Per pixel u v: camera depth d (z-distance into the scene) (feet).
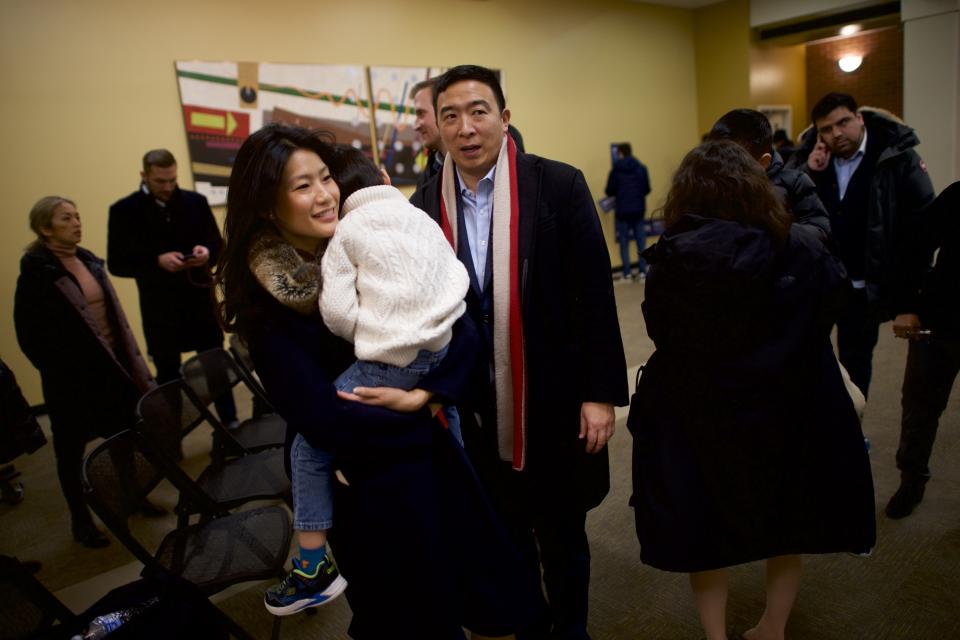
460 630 3.92
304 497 3.80
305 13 18.25
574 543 5.37
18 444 7.70
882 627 5.77
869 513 4.70
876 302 8.25
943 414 10.17
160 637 4.34
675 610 6.31
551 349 5.03
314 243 3.91
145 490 5.90
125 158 15.67
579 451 5.22
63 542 9.00
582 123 26.08
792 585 5.19
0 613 4.15
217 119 16.90
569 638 5.36
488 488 5.41
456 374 3.85
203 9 16.52
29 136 14.44
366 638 3.90
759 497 4.54
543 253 4.92
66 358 8.38
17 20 14.10
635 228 25.72
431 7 21.04
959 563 6.52
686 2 28.78
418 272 3.51
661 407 4.88
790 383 4.41
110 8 15.20
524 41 23.85
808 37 28.04
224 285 3.73
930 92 21.75
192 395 7.47
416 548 3.71
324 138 3.93
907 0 21.79
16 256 14.49
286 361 3.53
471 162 4.88
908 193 7.95
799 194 6.50
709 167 4.53
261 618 6.85
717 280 4.17
